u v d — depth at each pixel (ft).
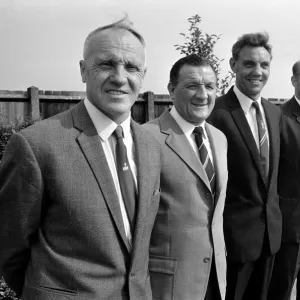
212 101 8.48
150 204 6.28
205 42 15.02
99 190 5.74
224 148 8.75
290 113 11.15
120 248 5.84
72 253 5.63
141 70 6.21
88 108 6.15
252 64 10.19
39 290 5.54
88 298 5.55
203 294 7.83
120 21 6.19
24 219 5.69
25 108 18.53
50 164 5.60
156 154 6.73
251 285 10.34
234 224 9.59
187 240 7.72
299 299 12.07
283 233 10.76
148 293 6.34
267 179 9.85
